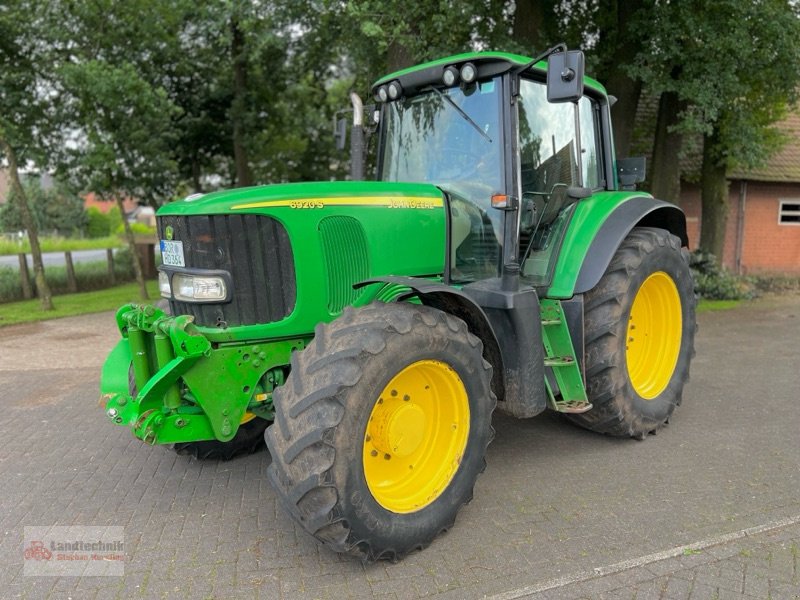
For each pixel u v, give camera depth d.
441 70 3.98
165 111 11.34
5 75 10.42
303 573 2.99
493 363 3.64
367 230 3.57
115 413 3.23
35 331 9.64
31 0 10.31
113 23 11.01
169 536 3.36
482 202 3.89
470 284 3.78
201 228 3.25
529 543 3.20
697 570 2.95
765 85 9.74
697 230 14.37
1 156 11.05
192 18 12.36
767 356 6.98
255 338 3.33
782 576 2.90
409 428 3.15
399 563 3.05
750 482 3.85
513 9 9.74
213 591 2.86
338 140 4.97
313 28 10.82
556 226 4.27
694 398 5.50
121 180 11.55
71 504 3.76
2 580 2.99
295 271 3.37
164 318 3.27
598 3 9.98
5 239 29.94
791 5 9.02
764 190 14.70
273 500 3.77
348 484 2.78
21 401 5.95
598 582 2.87
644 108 12.98
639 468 4.09
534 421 5.03
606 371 4.20
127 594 2.86
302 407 2.79
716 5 8.43
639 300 4.75
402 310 3.07
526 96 4.08
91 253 26.08
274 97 14.49
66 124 11.24
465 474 3.29
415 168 4.24
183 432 3.27
